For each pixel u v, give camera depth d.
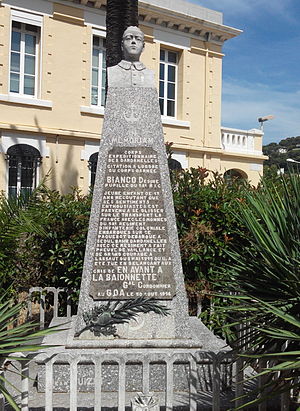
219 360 3.64
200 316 6.65
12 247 6.67
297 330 3.46
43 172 15.27
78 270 7.08
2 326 3.59
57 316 6.95
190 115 18.31
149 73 5.20
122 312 4.90
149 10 16.91
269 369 2.99
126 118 5.11
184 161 18.02
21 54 15.28
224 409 4.14
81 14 15.98
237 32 18.98
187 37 18.19
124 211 5.01
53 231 7.15
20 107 15.02
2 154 14.58
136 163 5.06
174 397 4.44
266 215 4.04
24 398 3.52
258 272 3.83
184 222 7.00
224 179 7.97
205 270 6.91
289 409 3.87
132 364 4.64
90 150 16.17
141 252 4.98
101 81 16.84
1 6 14.59
